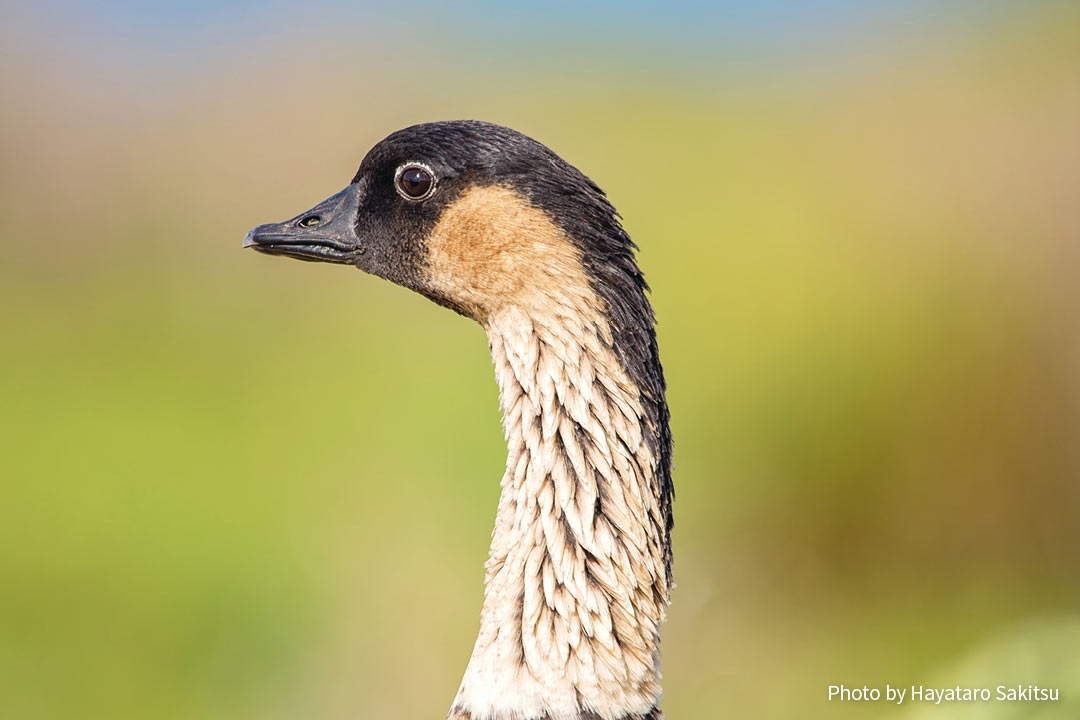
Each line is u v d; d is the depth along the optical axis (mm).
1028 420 16016
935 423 16031
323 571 14906
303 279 21062
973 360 16172
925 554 15797
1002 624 14664
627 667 6562
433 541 15242
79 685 13453
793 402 16000
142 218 23125
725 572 15352
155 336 19391
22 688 13305
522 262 6938
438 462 15953
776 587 15422
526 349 6922
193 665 13836
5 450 15312
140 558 14406
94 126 24969
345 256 7559
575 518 6598
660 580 6785
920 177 18438
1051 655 10250
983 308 16453
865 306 16484
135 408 16594
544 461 6746
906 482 15938
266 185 23719
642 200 19969
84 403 16469
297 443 16469
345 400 17234
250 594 14414
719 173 20250
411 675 14250
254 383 17828
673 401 16047
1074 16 20484
